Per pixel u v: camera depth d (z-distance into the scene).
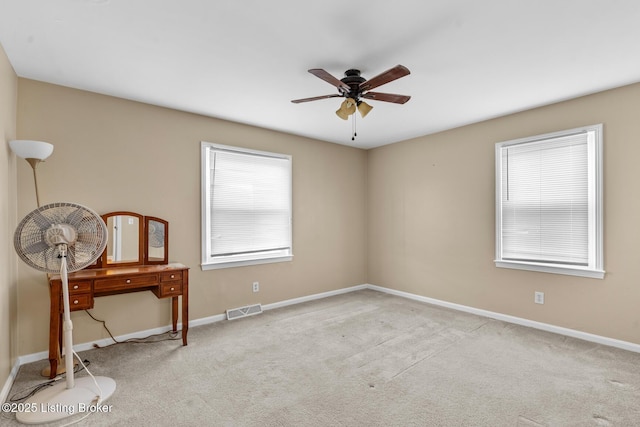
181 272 3.03
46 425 1.88
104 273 2.72
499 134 3.80
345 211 5.20
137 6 1.80
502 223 3.81
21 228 2.06
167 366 2.61
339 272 5.10
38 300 2.72
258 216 4.17
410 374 2.49
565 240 3.32
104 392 2.19
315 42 2.20
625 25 1.99
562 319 3.30
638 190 2.86
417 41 2.18
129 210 3.19
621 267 2.94
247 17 1.92
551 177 3.41
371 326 3.57
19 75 2.66
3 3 1.76
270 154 4.26
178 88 2.95
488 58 2.42
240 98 3.19
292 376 2.46
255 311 4.07
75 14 1.87
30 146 2.36
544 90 3.01
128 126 3.20
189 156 3.59
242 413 2.00
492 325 3.59
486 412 2.00
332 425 1.88
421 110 3.55
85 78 2.73
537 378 2.41
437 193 4.46
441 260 4.41
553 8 1.83
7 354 2.28
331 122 3.98
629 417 1.94
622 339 2.94
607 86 2.93
